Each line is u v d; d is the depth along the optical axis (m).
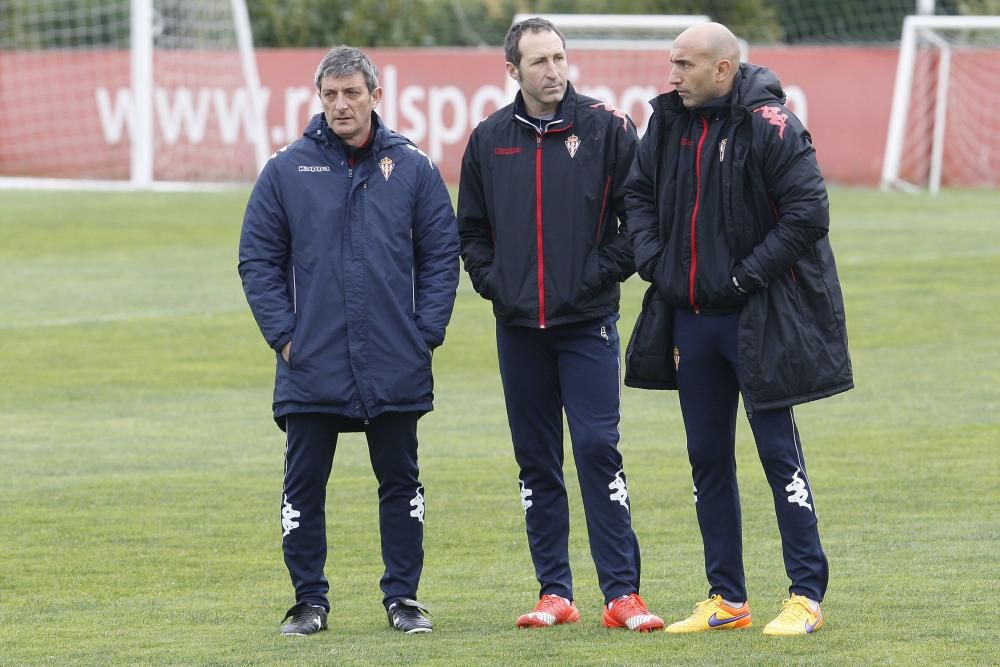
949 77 86.56
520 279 18.61
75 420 33.12
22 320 46.44
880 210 74.88
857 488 25.73
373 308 18.17
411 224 18.56
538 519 18.97
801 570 17.64
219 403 35.00
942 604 18.59
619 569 18.38
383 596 19.83
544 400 18.95
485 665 16.38
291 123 89.88
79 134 89.44
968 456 28.12
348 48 18.27
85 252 61.44
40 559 22.05
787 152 17.00
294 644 17.47
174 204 77.75
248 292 18.36
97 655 17.12
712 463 18.03
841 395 34.53
